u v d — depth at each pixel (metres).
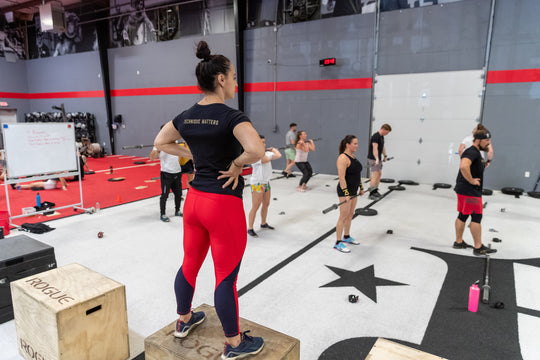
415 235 4.77
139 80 13.16
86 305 2.02
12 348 2.41
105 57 13.73
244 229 1.58
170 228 5.07
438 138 8.45
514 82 7.49
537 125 7.41
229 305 1.57
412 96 8.60
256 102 10.83
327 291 3.21
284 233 4.86
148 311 2.87
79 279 2.30
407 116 8.73
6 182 4.85
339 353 2.34
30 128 5.04
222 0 10.78
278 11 9.95
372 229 5.04
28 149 5.04
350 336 2.54
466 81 7.96
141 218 5.59
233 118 1.45
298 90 10.05
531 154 7.55
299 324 2.69
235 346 1.66
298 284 3.34
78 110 15.02
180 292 1.76
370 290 3.23
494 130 7.84
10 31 15.30
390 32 8.63
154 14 12.25
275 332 1.94
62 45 14.66
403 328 2.64
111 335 2.17
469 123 8.07
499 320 2.74
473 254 4.09
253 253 4.12
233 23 10.73
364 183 8.59
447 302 3.02
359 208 6.10
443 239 4.61
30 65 15.85
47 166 5.28
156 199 6.93
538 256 4.02
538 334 2.56
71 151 5.58
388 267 3.73
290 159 9.36
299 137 7.70
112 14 13.11
